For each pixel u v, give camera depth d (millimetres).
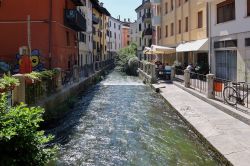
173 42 38969
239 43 20344
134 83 33906
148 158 10047
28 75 12266
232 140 10133
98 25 57781
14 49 25938
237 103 14391
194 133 12328
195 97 19641
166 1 42625
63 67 28000
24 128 4859
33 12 25797
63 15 28266
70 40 31828
